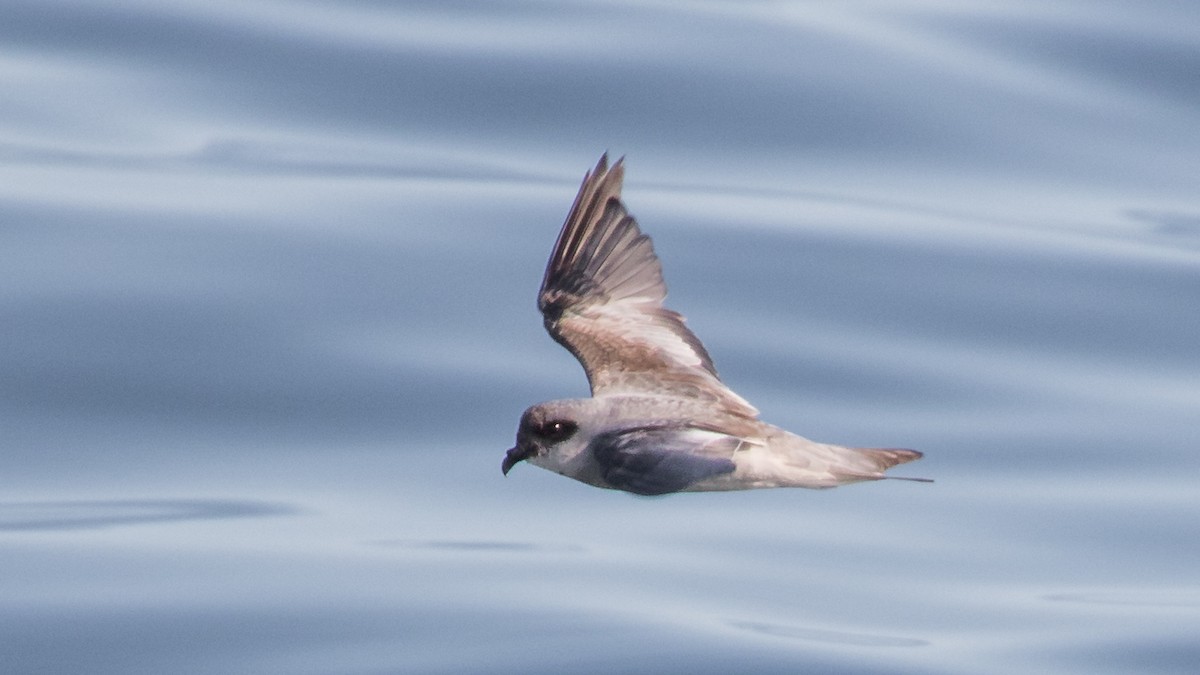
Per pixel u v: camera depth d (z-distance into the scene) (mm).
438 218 21531
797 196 22625
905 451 10289
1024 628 16000
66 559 16672
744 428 10156
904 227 22172
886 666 15258
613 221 11680
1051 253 21906
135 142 23031
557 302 11531
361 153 23156
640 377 10977
